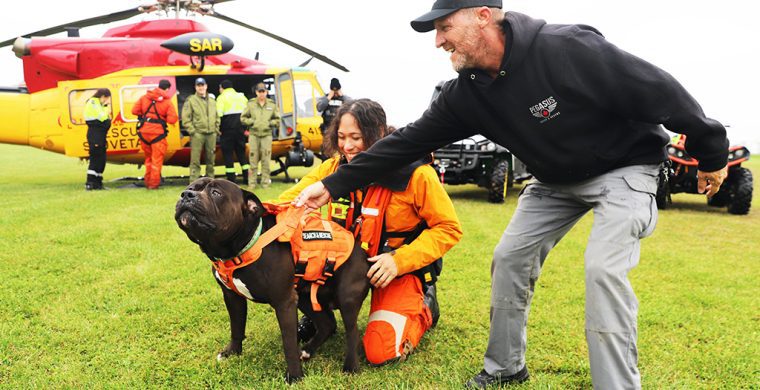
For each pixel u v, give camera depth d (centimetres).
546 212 248
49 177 1323
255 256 247
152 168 970
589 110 210
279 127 1052
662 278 478
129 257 491
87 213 690
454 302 397
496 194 913
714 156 212
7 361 288
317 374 273
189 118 977
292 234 258
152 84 1027
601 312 207
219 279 272
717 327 355
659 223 782
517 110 218
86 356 296
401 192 284
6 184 1102
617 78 201
